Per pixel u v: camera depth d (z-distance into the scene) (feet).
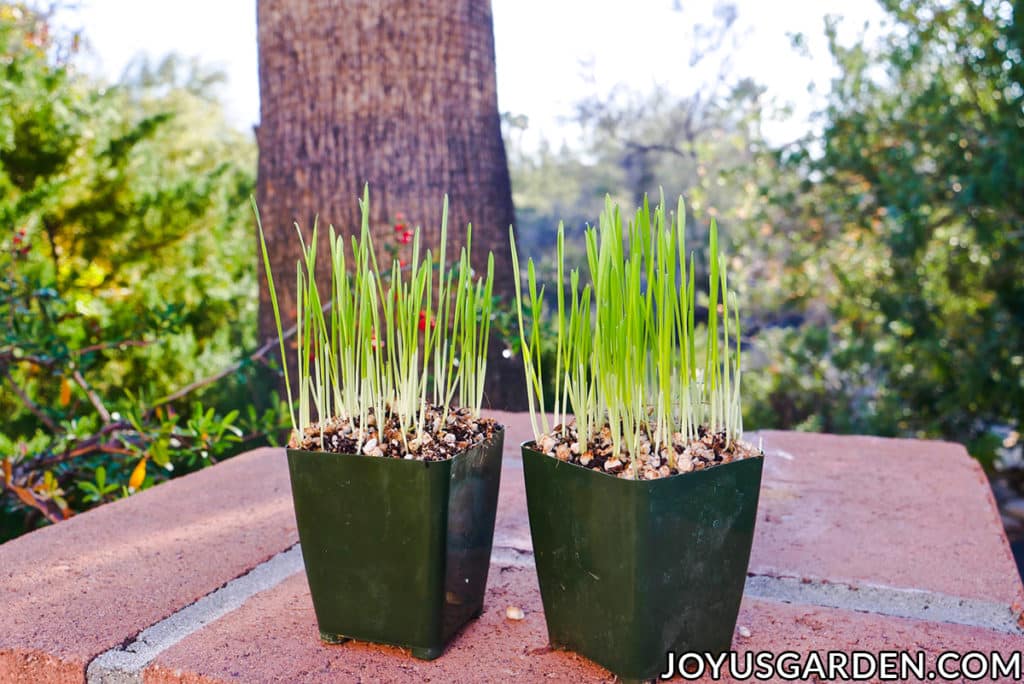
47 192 14.46
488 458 3.53
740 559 3.21
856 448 7.08
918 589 4.02
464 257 3.50
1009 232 14.55
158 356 14.19
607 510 2.94
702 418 3.44
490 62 9.82
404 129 9.20
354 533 3.26
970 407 15.78
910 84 16.15
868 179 15.90
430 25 9.20
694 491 2.97
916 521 5.08
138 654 3.39
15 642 3.45
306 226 9.37
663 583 2.96
